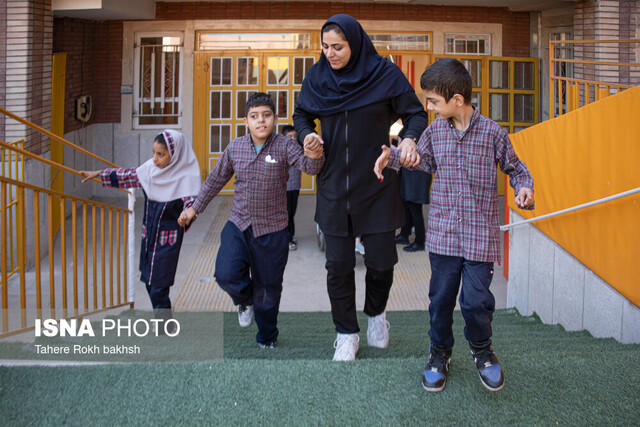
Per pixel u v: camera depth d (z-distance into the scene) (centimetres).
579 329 474
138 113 1183
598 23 850
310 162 341
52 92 952
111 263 526
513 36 1171
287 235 398
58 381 280
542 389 278
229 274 388
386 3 1151
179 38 1163
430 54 1163
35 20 821
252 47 1166
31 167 805
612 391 274
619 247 402
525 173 276
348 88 333
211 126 1184
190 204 440
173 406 261
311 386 278
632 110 382
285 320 589
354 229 346
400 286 741
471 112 278
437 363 282
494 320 590
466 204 278
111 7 945
